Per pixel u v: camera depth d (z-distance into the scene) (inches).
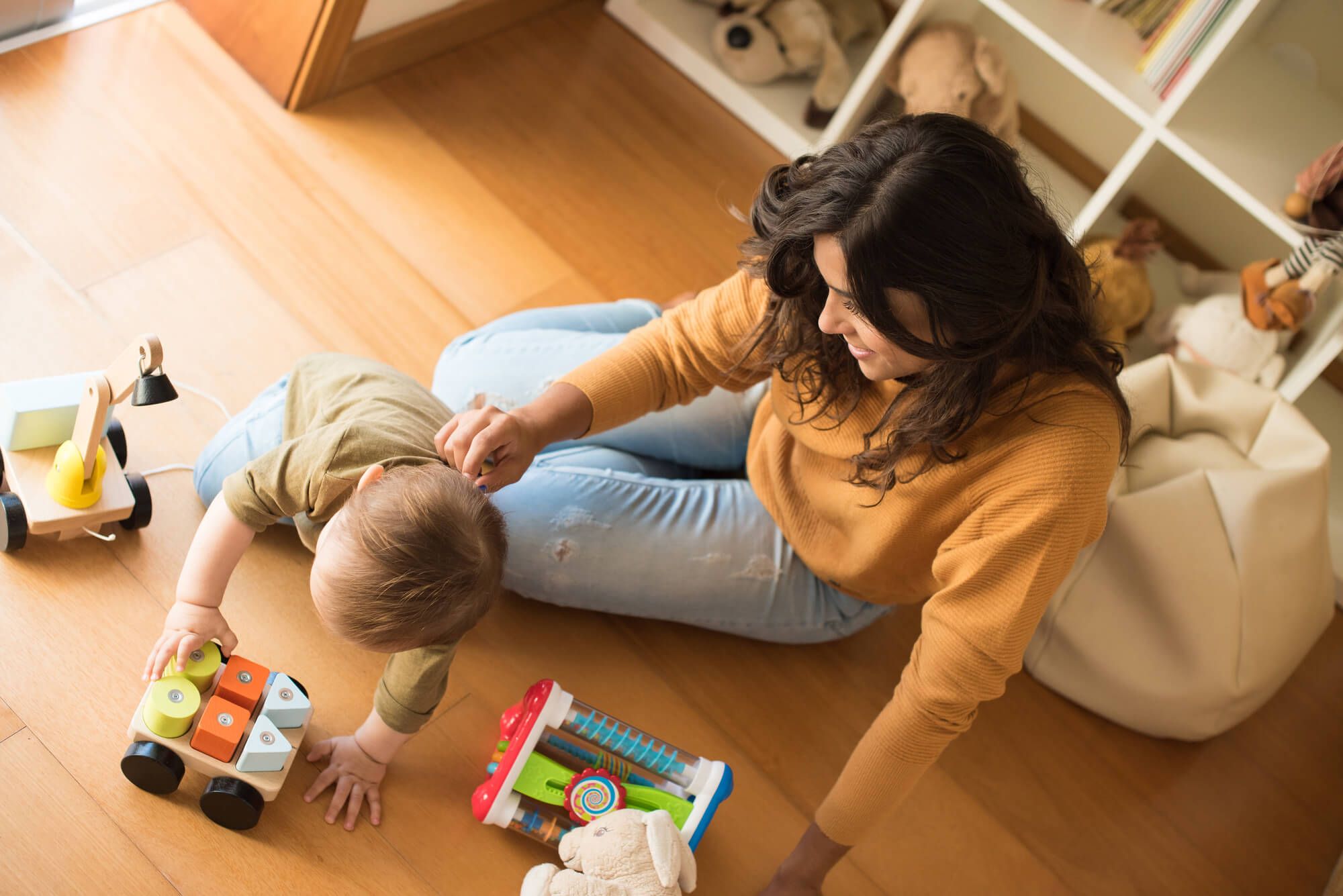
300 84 67.9
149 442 51.6
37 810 40.4
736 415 54.0
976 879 51.3
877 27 84.8
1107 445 35.6
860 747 40.2
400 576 35.9
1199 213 80.0
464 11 76.2
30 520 44.5
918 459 38.0
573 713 45.4
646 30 85.4
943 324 30.9
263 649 47.3
